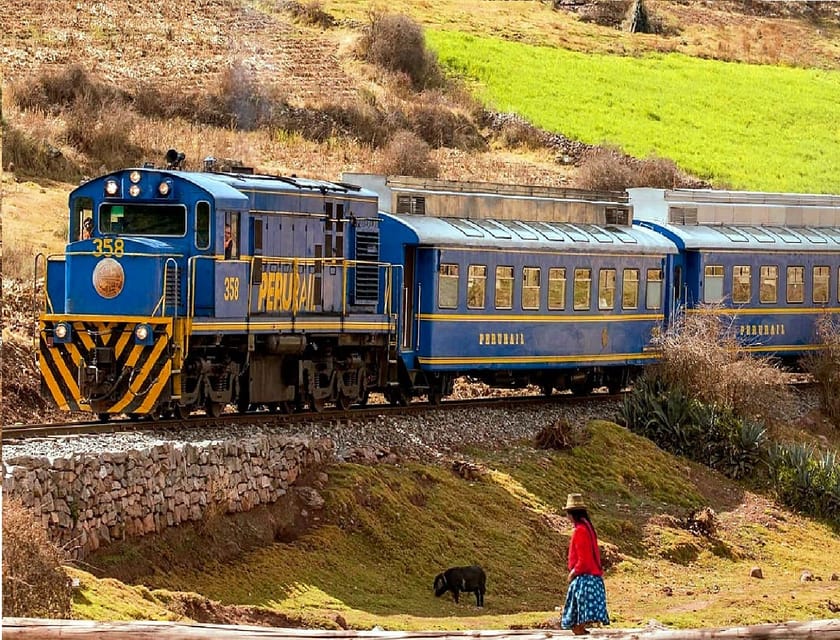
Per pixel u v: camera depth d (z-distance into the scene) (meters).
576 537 42.41
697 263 96.44
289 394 68.50
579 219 92.00
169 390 60.03
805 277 104.31
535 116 178.38
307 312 69.25
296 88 161.25
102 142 121.88
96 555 47.88
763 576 69.12
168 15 178.62
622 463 78.06
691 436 85.19
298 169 132.00
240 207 64.00
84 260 61.53
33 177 110.25
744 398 89.50
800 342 103.94
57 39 158.12
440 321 77.31
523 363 82.88
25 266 84.50
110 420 62.75
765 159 184.50
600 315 88.25
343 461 63.81
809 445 90.62
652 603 60.81
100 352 60.72
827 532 79.56
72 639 31.73
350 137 149.88
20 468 45.12
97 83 140.75
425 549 59.81
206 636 31.38
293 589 52.31
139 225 63.53
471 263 79.12
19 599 38.59
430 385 79.50
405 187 81.38
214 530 53.69
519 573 61.16
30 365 71.56
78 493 47.44
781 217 108.12
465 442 74.25
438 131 161.75
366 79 171.75
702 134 191.00
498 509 66.00
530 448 76.88
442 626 50.44
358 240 74.12
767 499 82.25
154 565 49.62
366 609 52.84
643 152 173.75
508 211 86.81
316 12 191.38
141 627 31.70
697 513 74.88
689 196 102.38
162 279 60.31
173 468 52.25
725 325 94.88
